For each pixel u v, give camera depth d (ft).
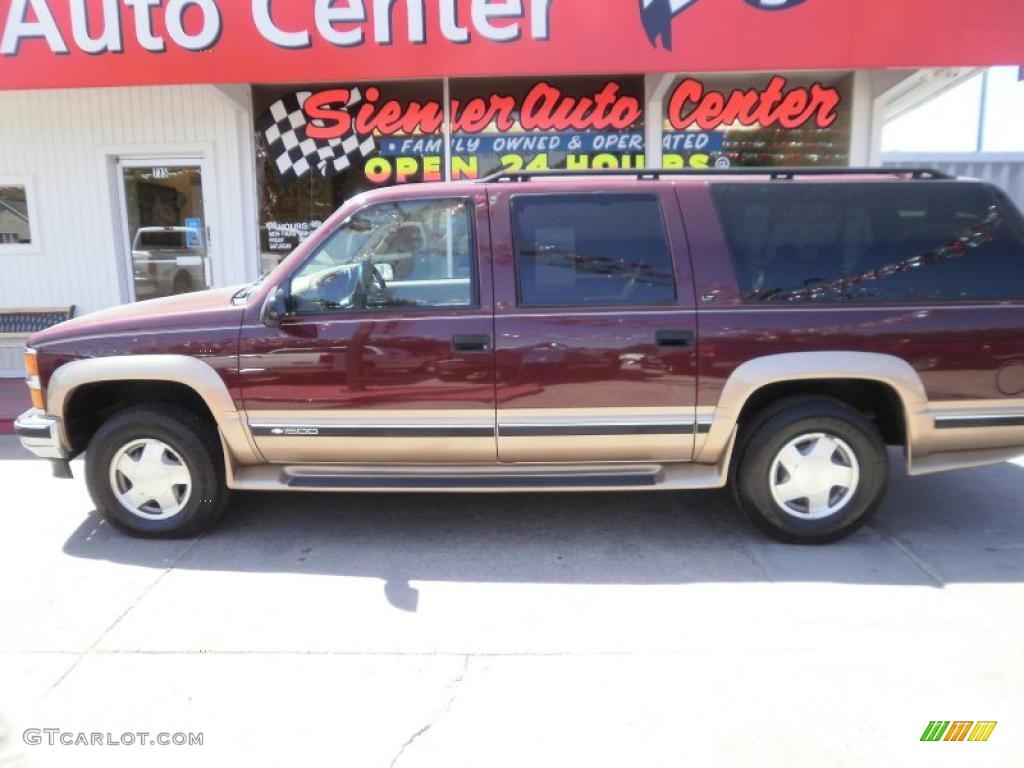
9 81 22.97
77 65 22.82
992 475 18.37
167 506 14.70
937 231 13.83
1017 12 21.72
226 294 15.90
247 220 28.81
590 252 13.75
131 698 9.80
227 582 13.01
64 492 17.56
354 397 13.75
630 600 12.27
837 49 22.09
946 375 13.52
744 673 10.23
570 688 9.94
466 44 22.47
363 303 13.82
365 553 14.15
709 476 14.21
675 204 13.84
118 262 29.27
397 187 14.21
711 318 13.51
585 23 22.29
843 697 9.70
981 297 13.64
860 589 12.55
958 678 10.08
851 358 13.38
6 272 29.45
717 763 8.56
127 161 28.84
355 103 27.96
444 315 13.62
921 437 13.76
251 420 13.94
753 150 27.81
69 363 14.05
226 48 22.65
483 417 13.78
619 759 8.63
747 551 14.10
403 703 9.66
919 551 14.03
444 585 12.85
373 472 14.48
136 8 22.44
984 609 11.85
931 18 21.85
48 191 28.84
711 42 22.24
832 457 14.02
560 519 15.72
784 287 13.62
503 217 13.84
